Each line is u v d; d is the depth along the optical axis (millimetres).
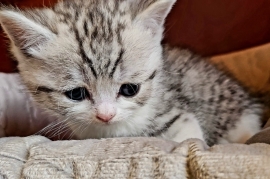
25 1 394
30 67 222
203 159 132
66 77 211
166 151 145
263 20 397
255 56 336
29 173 153
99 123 220
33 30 211
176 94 248
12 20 207
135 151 147
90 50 206
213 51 411
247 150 137
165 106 238
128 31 214
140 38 217
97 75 208
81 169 148
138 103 224
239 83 296
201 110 259
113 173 143
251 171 124
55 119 258
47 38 212
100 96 213
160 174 136
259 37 402
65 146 163
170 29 394
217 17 403
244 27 401
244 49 382
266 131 183
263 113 283
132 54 212
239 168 126
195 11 403
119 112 218
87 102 217
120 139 164
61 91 216
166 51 285
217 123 266
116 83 213
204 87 268
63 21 221
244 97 283
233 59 344
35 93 228
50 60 212
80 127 237
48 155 156
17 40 216
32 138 180
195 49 364
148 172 139
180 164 136
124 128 234
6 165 159
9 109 304
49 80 216
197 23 405
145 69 220
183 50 304
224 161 130
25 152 168
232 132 269
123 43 210
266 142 176
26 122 306
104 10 229
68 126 243
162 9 221
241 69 335
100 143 162
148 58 222
